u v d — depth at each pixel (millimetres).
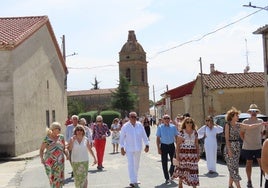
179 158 11680
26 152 28016
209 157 16062
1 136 25625
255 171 15961
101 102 101188
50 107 35812
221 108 35938
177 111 52375
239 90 36094
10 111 25719
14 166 21812
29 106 29266
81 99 101938
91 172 17781
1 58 25719
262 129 12656
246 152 12297
